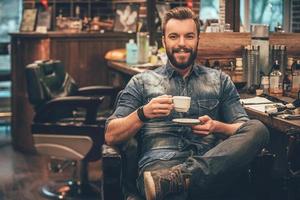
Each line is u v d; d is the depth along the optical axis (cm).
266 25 450
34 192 554
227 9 493
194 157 314
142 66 566
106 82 704
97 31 714
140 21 706
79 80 697
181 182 308
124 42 705
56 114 524
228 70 467
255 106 378
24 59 696
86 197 538
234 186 333
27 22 722
